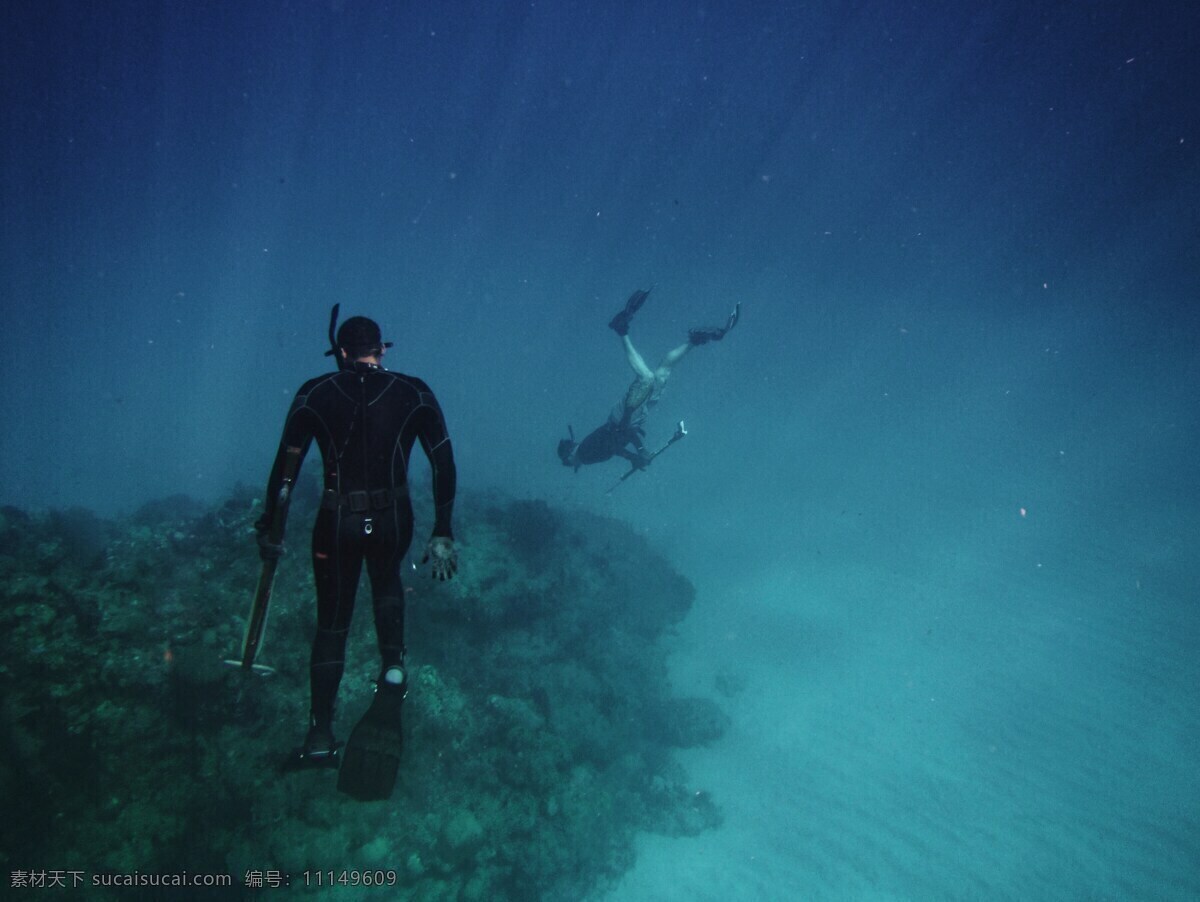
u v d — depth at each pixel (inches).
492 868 242.1
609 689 362.3
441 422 79.0
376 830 213.8
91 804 192.5
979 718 408.5
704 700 406.3
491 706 297.9
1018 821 332.5
